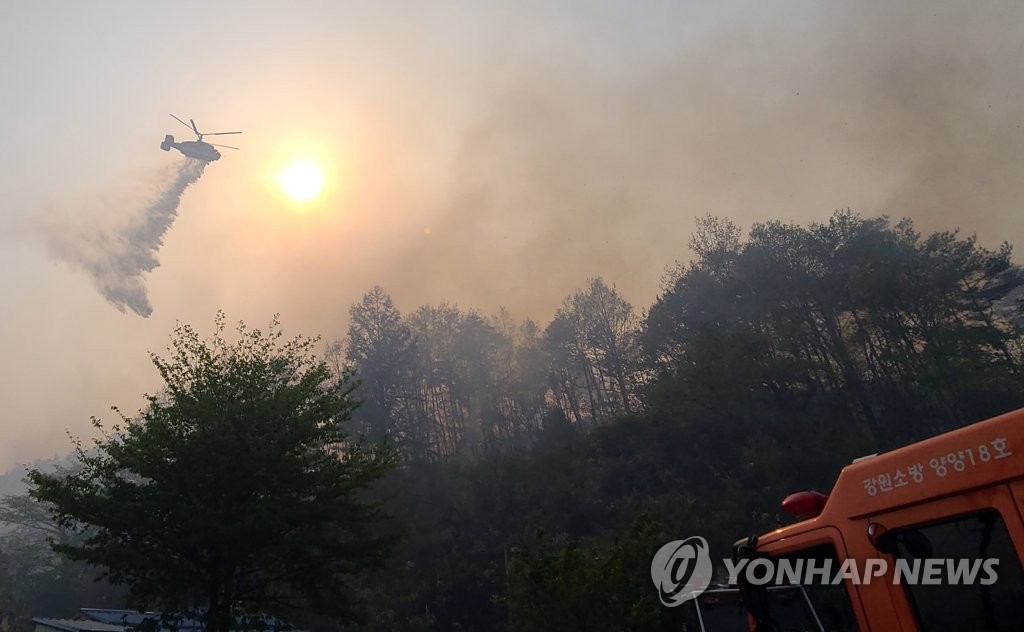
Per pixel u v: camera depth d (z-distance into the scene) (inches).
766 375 1977.1
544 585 639.1
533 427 3142.2
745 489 1715.1
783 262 2394.2
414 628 1514.5
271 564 653.9
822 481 1689.2
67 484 631.8
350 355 2827.3
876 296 2084.2
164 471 634.2
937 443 162.2
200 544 603.5
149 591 609.6
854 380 2100.1
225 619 603.2
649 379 2447.1
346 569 671.1
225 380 696.4
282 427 681.6
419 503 2039.9
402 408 2856.8
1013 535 145.0
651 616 591.8
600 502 1877.5
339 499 687.1
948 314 2108.8
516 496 2018.9
